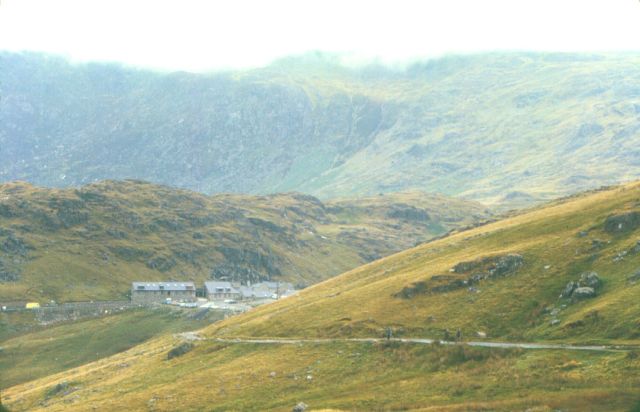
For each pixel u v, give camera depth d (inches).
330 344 6624.0
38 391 7864.2
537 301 6382.9
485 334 6117.1
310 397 5541.3
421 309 6953.7
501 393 4805.6
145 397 6210.6
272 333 7490.2
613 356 4891.7
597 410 4165.8
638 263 6220.5
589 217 7805.1
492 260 7401.6
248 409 5506.9
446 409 4557.1
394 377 5639.8
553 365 5022.1
